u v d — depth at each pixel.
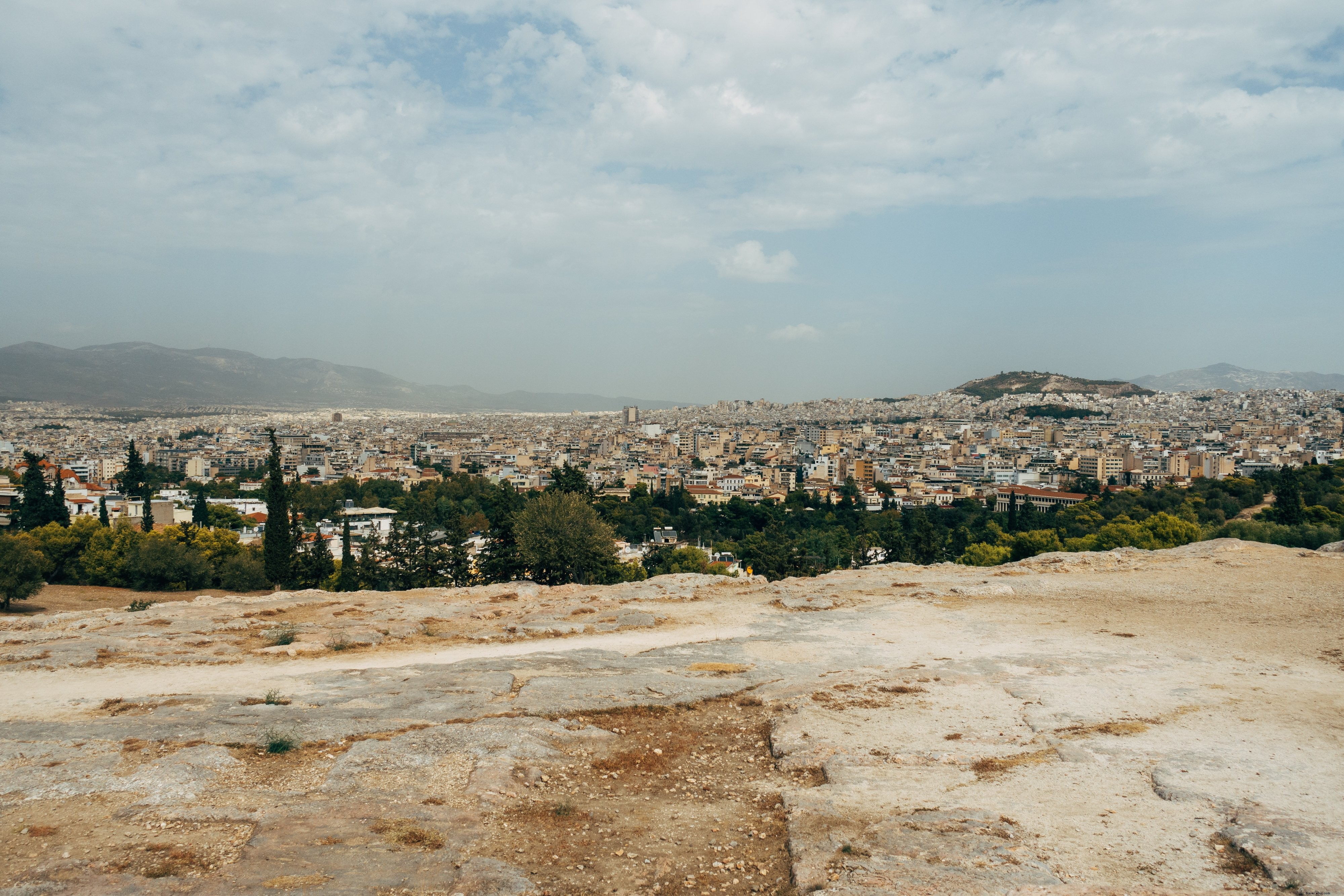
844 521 176.25
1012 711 16.55
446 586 60.53
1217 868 10.05
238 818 11.68
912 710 16.78
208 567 87.81
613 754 15.06
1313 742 14.29
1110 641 22.28
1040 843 10.82
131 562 83.88
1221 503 123.69
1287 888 9.42
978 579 31.80
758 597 29.94
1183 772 13.11
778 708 17.41
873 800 12.51
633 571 84.44
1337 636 22.00
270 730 15.12
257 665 20.94
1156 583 29.98
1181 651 20.97
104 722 15.70
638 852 11.38
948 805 12.16
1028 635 23.25
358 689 18.25
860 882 9.86
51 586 84.19
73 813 11.72
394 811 12.03
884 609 27.19
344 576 67.69
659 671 20.06
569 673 19.81
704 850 11.50
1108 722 15.72
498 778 13.30
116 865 10.27
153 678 19.52
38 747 14.24
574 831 11.97
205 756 13.80
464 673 19.64
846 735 15.50
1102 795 12.41
